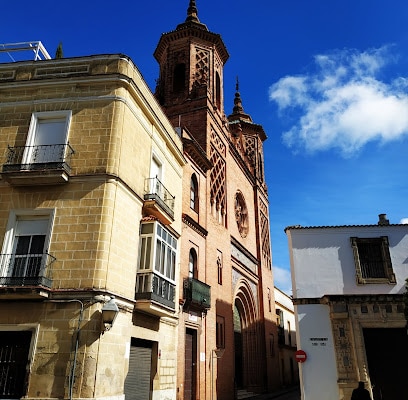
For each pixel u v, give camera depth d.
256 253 32.25
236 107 38.72
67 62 14.08
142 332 13.39
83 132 12.97
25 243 11.97
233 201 28.22
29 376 10.35
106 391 10.76
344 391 15.22
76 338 10.59
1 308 11.15
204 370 18.88
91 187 12.22
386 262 17.42
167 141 17.16
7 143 13.20
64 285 11.16
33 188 12.39
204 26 29.02
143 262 13.58
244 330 27.88
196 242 20.39
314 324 16.55
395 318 16.05
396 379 15.79
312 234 18.12
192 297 17.77
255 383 26.81
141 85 15.09
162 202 14.95
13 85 13.90
